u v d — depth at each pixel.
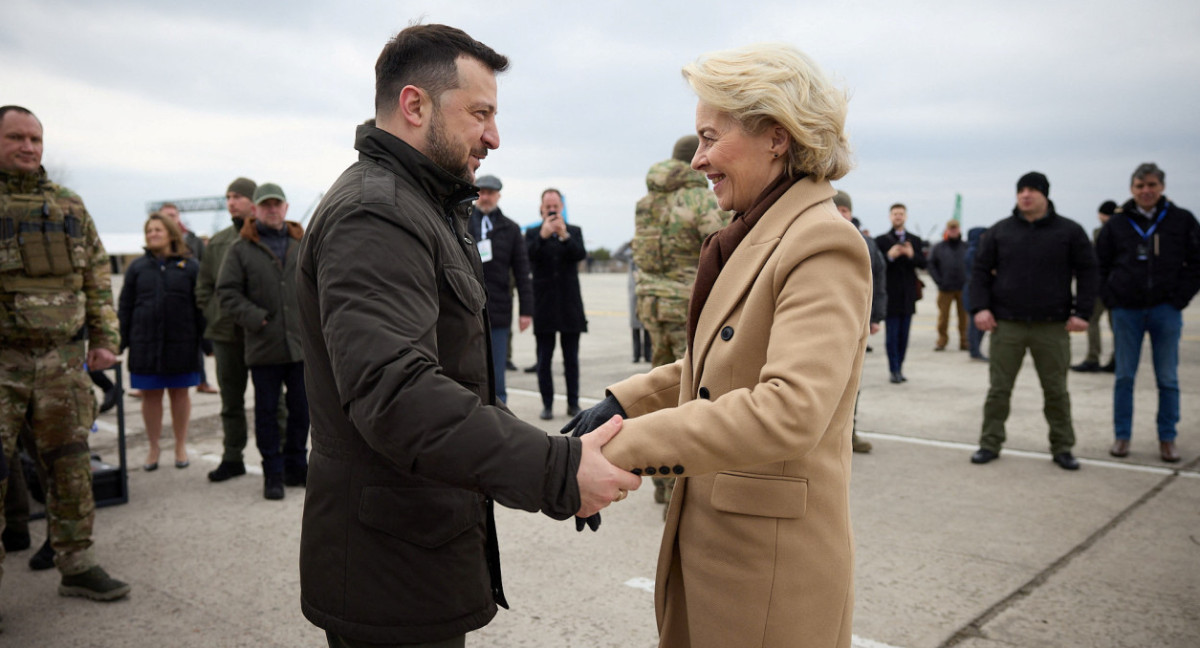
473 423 1.16
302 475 4.57
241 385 4.73
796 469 1.34
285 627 2.78
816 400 1.18
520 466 1.16
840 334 1.22
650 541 3.62
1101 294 5.01
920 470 4.73
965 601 2.91
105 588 2.99
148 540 3.66
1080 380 7.93
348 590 1.37
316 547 1.41
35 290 2.87
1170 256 4.73
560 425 6.07
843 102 1.37
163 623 2.81
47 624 2.80
